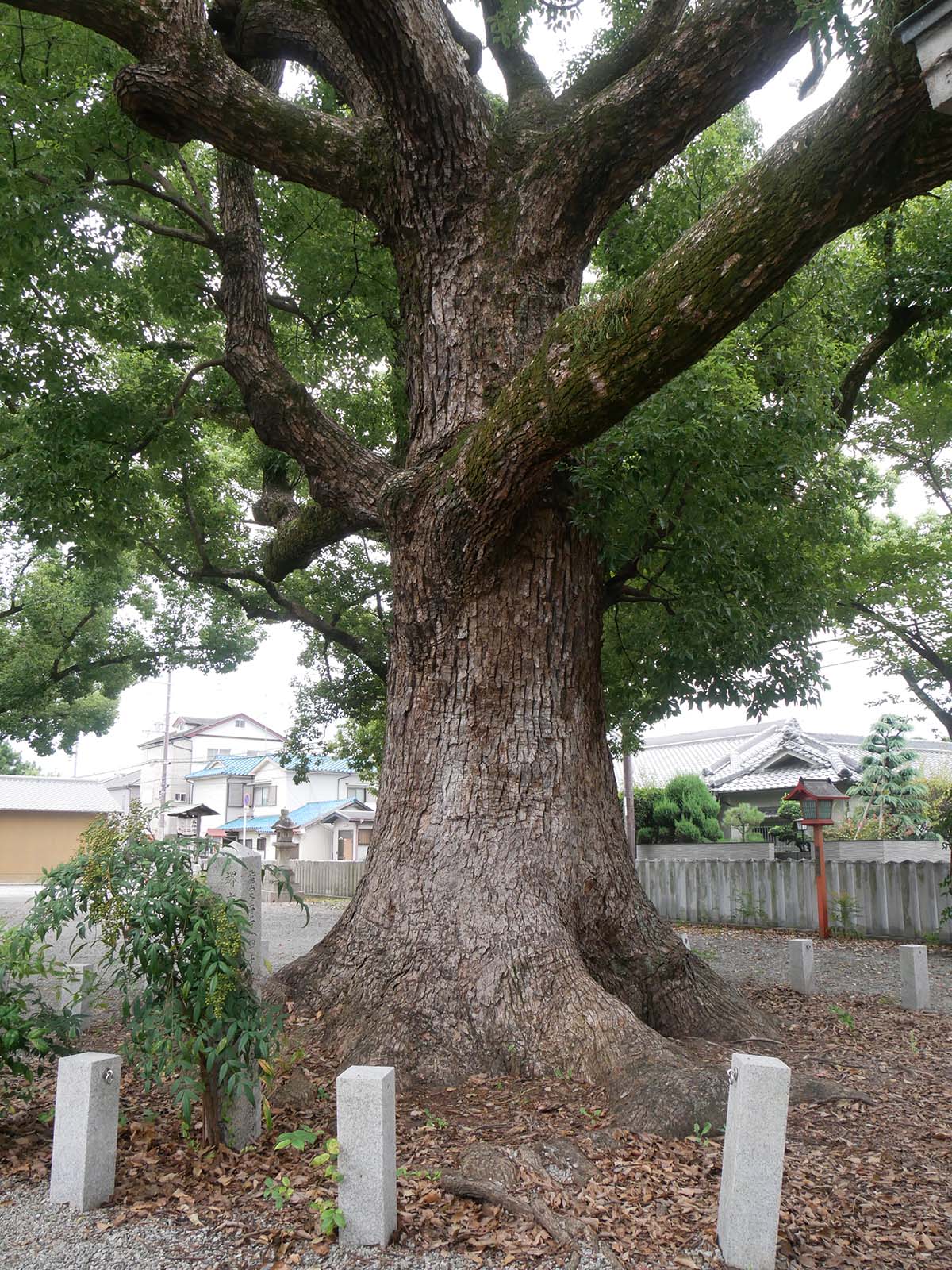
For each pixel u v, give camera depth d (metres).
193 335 13.35
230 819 44.56
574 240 6.72
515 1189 3.66
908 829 23.55
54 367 9.87
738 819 25.22
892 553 13.84
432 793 6.18
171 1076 5.08
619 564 6.74
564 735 6.34
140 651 20.45
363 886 6.36
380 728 18.97
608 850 6.38
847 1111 4.97
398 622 6.53
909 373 10.28
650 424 6.02
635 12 9.12
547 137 6.48
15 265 8.41
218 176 8.35
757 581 7.68
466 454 5.72
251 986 4.18
